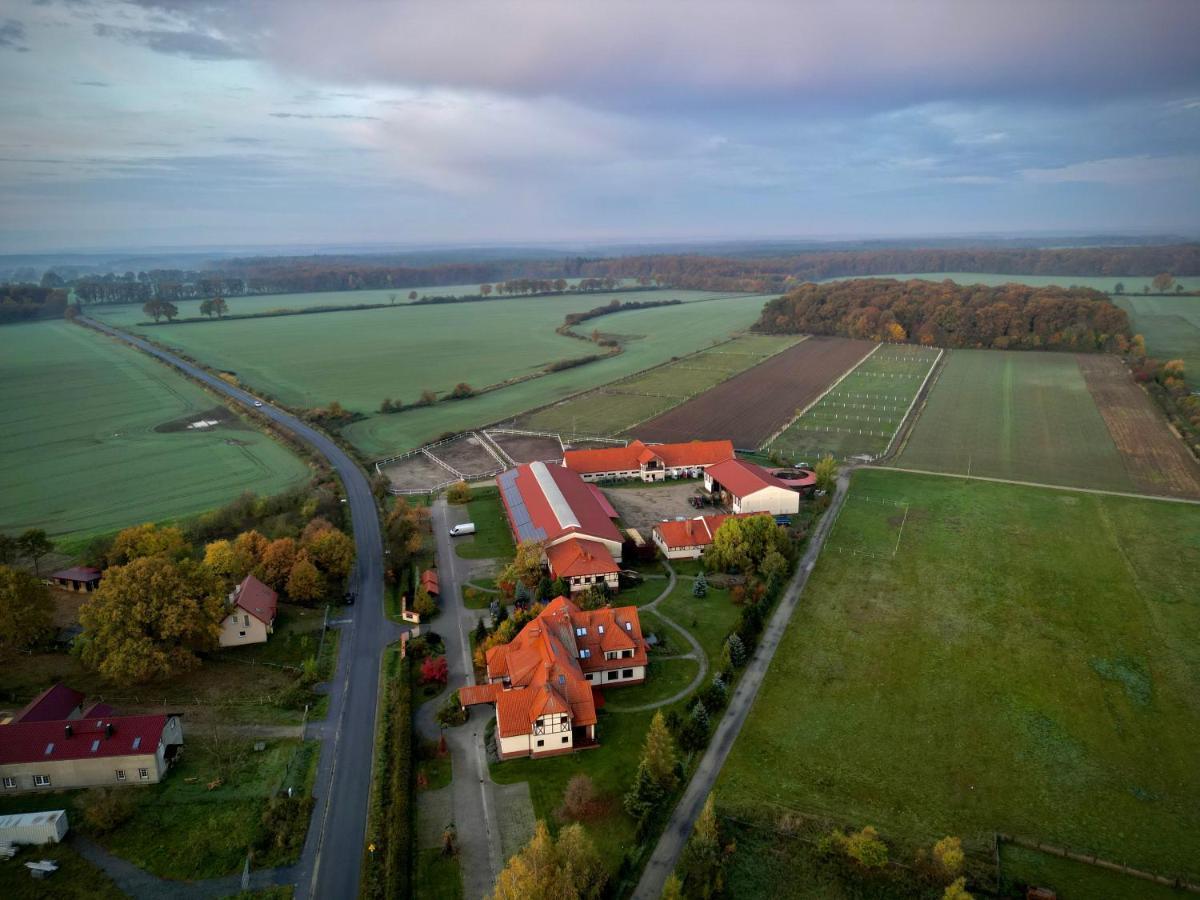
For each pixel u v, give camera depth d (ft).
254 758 210.79
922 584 307.78
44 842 178.50
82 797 194.70
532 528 342.44
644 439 540.52
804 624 278.26
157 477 464.24
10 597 248.73
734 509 388.98
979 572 317.42
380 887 167.53
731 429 561.84
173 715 213.46
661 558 339.77
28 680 245.45
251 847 178.70
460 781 203.21
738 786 198.80
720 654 262.26
